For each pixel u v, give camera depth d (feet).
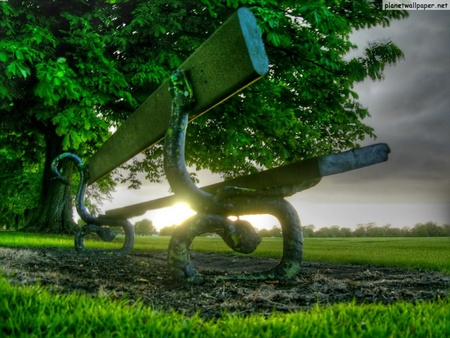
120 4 31.32
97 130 34.30
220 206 7.34
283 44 23.58
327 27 23.56
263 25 22.72
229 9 29.12
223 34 5.84
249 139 33.78
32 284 7.22
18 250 16.42
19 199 78.07
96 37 26.48
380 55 30.55
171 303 6.23
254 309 5.95
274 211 7.67
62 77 22.95
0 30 25.25
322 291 7.41
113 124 38.58
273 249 24.52
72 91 23.41
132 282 8.10
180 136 7.13
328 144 42.60
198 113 7.29
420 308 5.65
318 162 6.56
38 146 47.73
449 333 4.64
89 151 43.96
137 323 4.72
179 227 7.57
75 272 9.68
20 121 34.53
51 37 25.26
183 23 29.71
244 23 5.38
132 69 29.01
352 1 30.48
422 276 10.14
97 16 29.09
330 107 36.06
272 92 32.91
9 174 65.72
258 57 5.41
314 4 23.90
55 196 44.55
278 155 39.17
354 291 7.61
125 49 27.48
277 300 6.55
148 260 13.74
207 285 7.49
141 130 9.48
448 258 16.61
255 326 4.63
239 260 15.83
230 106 31.30
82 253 14.65
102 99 26.27
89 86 26.58
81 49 26.58
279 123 33.99
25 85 28.45
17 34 26.05
